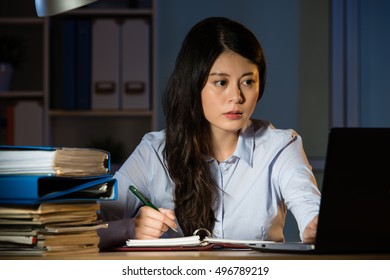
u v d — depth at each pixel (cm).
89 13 434
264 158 237
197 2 465
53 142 462
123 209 235
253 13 466
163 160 241
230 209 238
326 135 464
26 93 439
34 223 161
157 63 430
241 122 219
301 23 465
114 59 428
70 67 426
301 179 227
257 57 219
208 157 236
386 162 160
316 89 465
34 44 466
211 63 216
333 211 159
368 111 455
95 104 427
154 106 428
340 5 453
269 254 164
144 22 429
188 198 232
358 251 165
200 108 227
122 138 467
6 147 164
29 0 468
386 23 453
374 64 454
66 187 170
